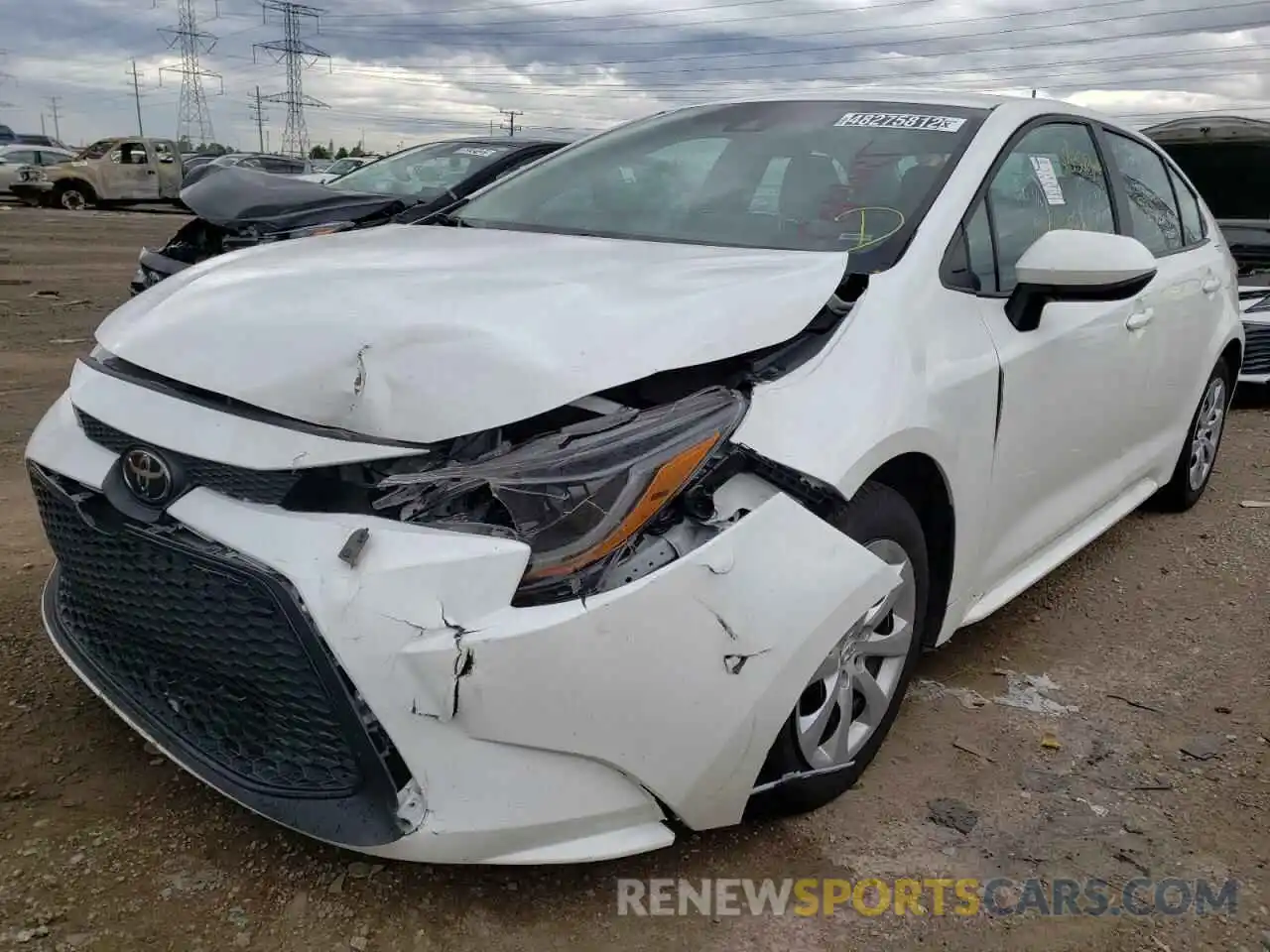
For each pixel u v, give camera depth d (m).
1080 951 2.25
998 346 2.92
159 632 2.24
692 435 2.13
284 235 6.06
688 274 2.57
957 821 2.64
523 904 2.27
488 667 1.93
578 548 2.00
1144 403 4.08
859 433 2.36
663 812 2.17
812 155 3.34
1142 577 4.38
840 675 2.54
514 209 3.59
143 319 2.52
